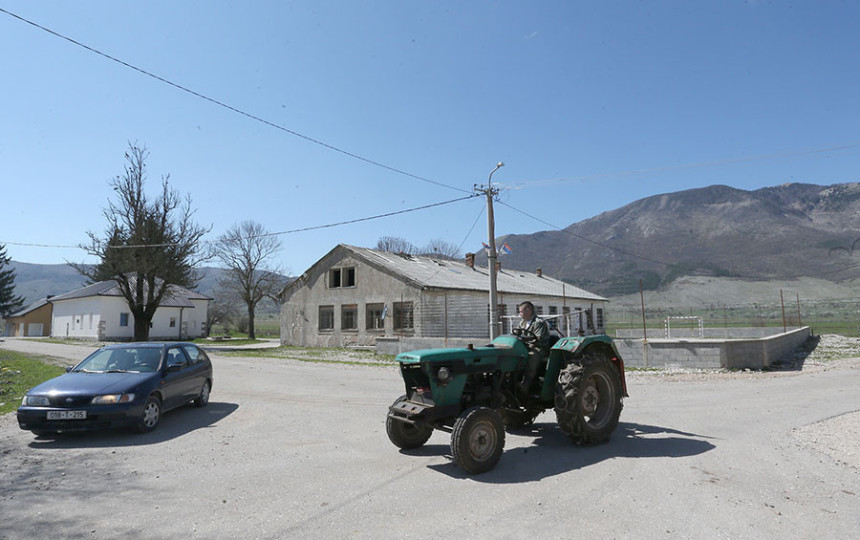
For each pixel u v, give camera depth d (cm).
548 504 448
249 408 965
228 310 5641
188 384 911
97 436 742
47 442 708
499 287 3109
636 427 764
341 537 382
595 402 679
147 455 634
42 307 5534
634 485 498
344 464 586
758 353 1592
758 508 434
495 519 414
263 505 454
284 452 643
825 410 883
